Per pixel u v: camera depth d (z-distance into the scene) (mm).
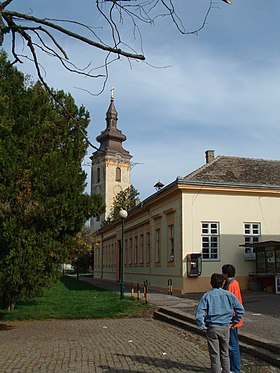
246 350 9938
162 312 17203
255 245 25312
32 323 15883
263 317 14258
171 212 27859
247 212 27000
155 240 31531
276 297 21422
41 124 14508
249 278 26328
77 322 16047
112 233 51500
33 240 13445
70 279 50812
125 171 96938
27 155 13977
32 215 13453
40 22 5172
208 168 28812
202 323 6910
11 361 9219
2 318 16828
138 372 8219
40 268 13391
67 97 14984
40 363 9023
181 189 26047
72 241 14492
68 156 14914
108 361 9188
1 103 13594
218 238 26328
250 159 31234
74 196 14312
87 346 10969
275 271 24312
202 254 25938
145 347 10781
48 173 13844
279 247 24078
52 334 13094
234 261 26375
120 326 14828
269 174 29500
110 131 96750
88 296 25000
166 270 28672
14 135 14016
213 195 26578
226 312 7039
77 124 6574
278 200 27625
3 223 13086
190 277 25562
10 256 13031
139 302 20500
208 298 7086
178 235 26500
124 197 81562
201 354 9867
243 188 26875
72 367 8664
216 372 6859
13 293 13727
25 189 13406
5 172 13195
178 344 11195
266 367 8570
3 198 13203
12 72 14672
